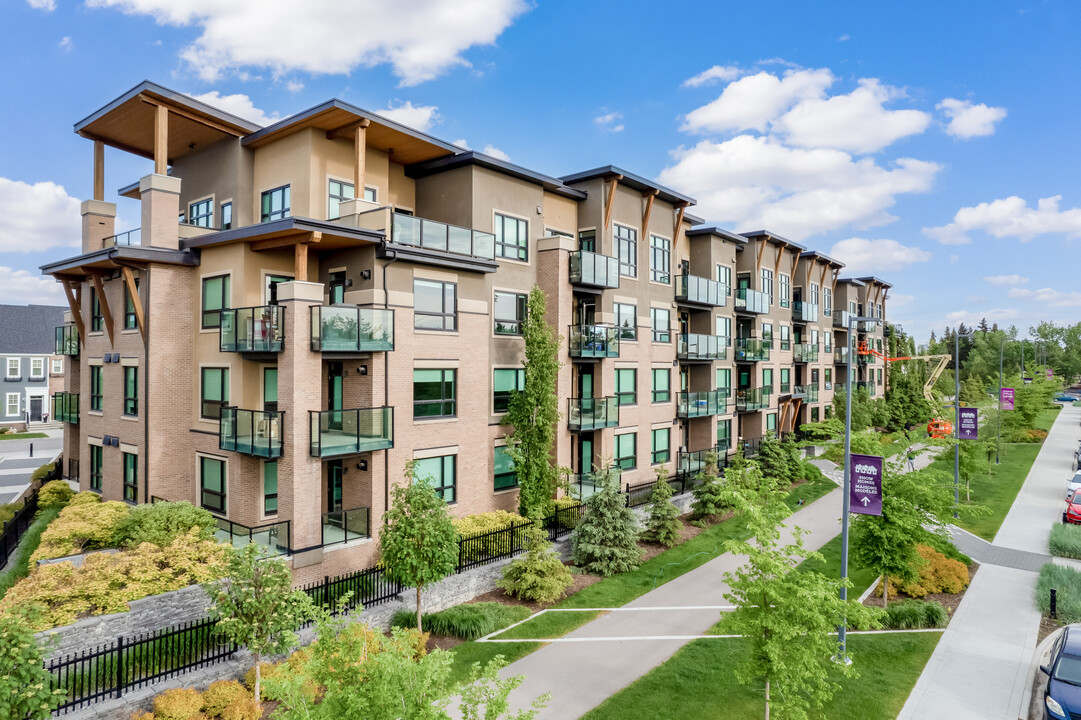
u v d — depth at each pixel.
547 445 21.70
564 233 27.17
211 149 23.23
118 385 21.86
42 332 58.97
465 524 19.53
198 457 20.34
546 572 17.67
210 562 15.19
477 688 7.43
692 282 32.31
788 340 44.59
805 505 30.48
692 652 14.52
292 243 17.58
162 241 20.02
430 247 20.06
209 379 20.02
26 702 8.48
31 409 57.59
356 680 7.46
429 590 16.41
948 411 58.16
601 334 25.94
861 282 57.53
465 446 21.56
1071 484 30.14
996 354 106.50
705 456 31.67
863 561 17.39
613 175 26.84
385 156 22.64
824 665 13.94
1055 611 17.02
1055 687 11.78
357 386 19.05
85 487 24.42
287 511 16.78
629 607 17.44
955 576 19.08
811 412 48.19
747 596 10.74
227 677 12.09
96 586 13.41
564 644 15.01
